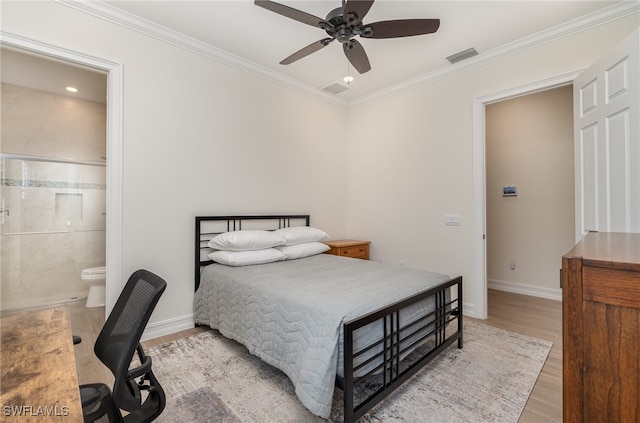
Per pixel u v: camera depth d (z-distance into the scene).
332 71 3.40
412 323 1.87
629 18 2.27
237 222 3.14
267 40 2.79
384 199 3.95
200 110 2.85
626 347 0.63
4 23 1.93
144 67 2.51
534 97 3.85
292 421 1.55
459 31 2.62
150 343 2.43
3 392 0.71
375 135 4.05
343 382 1.44
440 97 3.38
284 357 1.72
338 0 2.24
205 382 1.88
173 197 2.67
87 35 2.23
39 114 3.50
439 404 1.68
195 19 2.47
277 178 3.51
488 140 4.22
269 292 1.93
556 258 3.68
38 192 3.51
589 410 0.67
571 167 3.58
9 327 1.11
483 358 2.19
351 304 1.63
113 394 0.92
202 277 2.72
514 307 3.37
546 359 2.19
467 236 3.16
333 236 4.18
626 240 1.13
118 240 2.37
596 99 2.16
